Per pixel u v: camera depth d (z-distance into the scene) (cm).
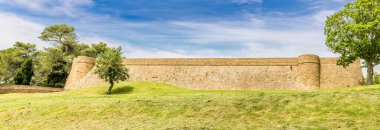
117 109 2750
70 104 3116
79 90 5875
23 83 7869
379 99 2316
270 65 6650
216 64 7044
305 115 2164
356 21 4616
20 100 4194
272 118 2172
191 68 7162
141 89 5669
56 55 8838
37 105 3259
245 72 6688
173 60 7406
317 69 6169
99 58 5691
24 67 8019
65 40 10119
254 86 6297
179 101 2895
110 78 5516
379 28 4322
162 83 6569
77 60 8012
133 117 2494
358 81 5916
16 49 9812
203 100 2850
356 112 2097
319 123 1936
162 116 2462
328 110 2209
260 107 2452
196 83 6769
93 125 2355
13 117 2888
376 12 4322
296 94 2806
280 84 6166
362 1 4488
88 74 7756
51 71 8719
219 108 2512
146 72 7412
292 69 6425
